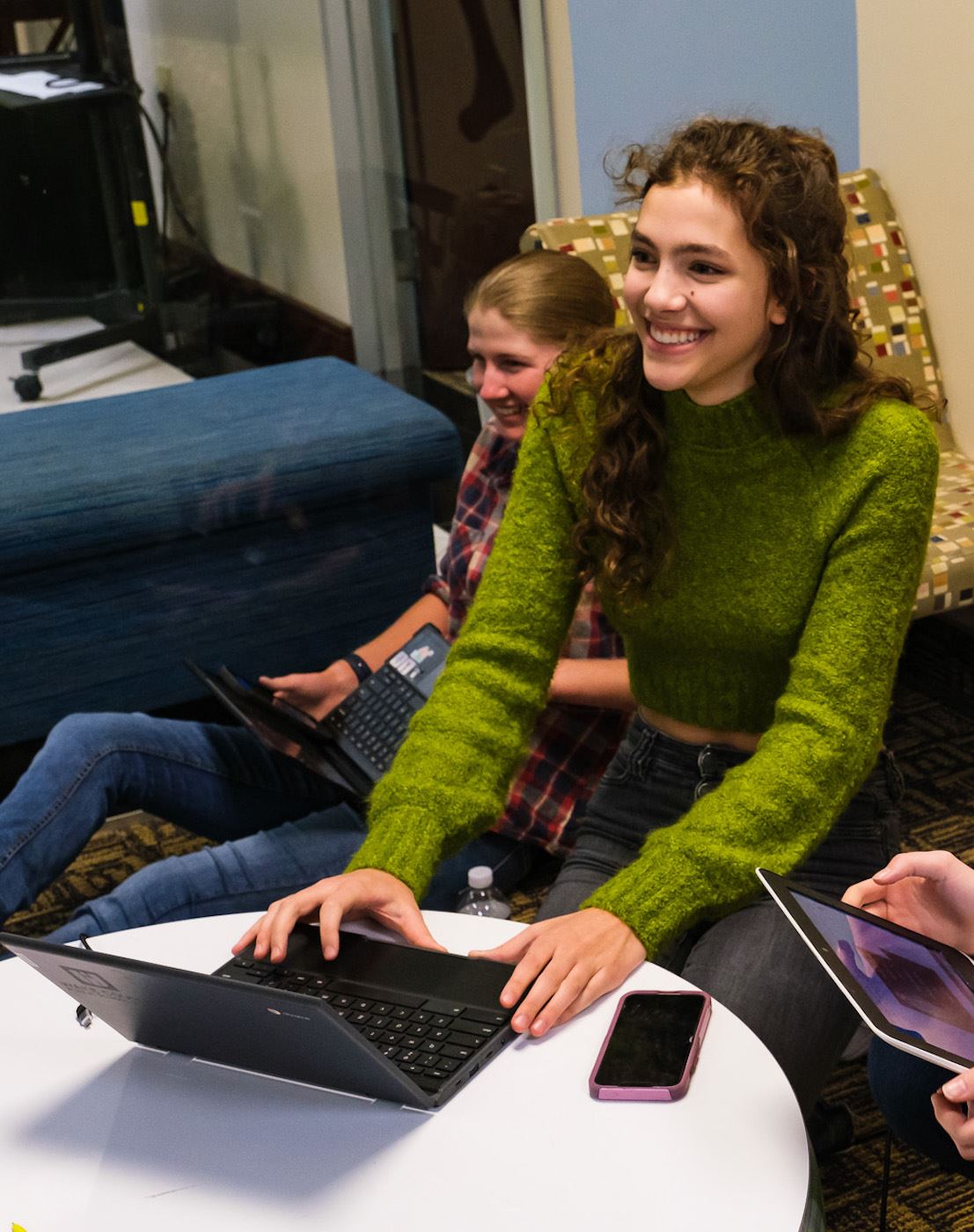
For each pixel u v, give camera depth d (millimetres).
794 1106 1003
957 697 2623
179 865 1765
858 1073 1766
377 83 3049
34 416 2680
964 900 1114
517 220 3283
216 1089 1072
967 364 2623
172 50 2848
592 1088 1022
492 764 1443
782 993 1307
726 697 1455
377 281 3182
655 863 1268
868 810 1452
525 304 1887
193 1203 953
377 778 1916
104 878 2377
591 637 1913
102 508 2373
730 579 1400
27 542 2332
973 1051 937
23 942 1010
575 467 1483
